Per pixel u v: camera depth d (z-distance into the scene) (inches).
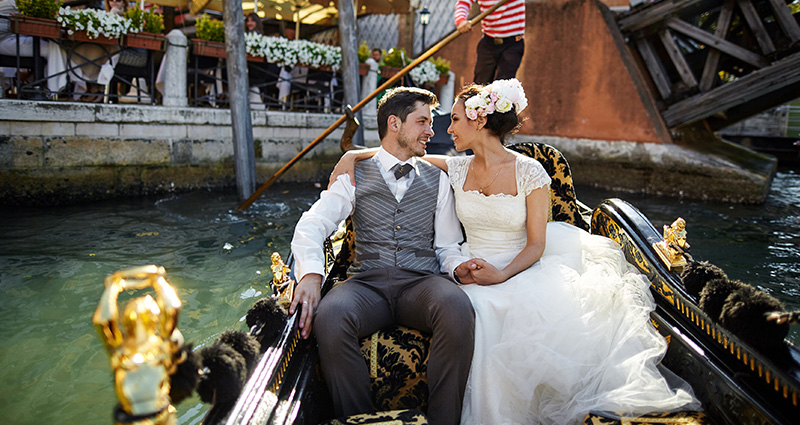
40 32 210.5
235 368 46.1
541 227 79.4
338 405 64.0
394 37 423.2
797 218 225.5
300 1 371.2
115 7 261.4
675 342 65.1
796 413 48.2
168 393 38.7
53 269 137.9
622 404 60.0
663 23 310.8
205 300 121.9
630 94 310.8
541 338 66.4
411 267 76.5
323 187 269.7
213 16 406.3
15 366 93.8
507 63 180.9
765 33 287.6
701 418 57.9
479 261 76.1
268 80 281.6
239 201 227.9
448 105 353.7
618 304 70.2
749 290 55.9
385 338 70.1
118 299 120.9
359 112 280.7
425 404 67.6
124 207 213.3
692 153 291.7
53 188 217.6
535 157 90.9
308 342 67.2
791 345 52.9
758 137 480.1
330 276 83.0
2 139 206.4
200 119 250.4
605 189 318.3
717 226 206.7
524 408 65.9
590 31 320.2
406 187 80.9
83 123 222.1
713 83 307.7
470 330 65.0
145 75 244.4
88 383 89.9
